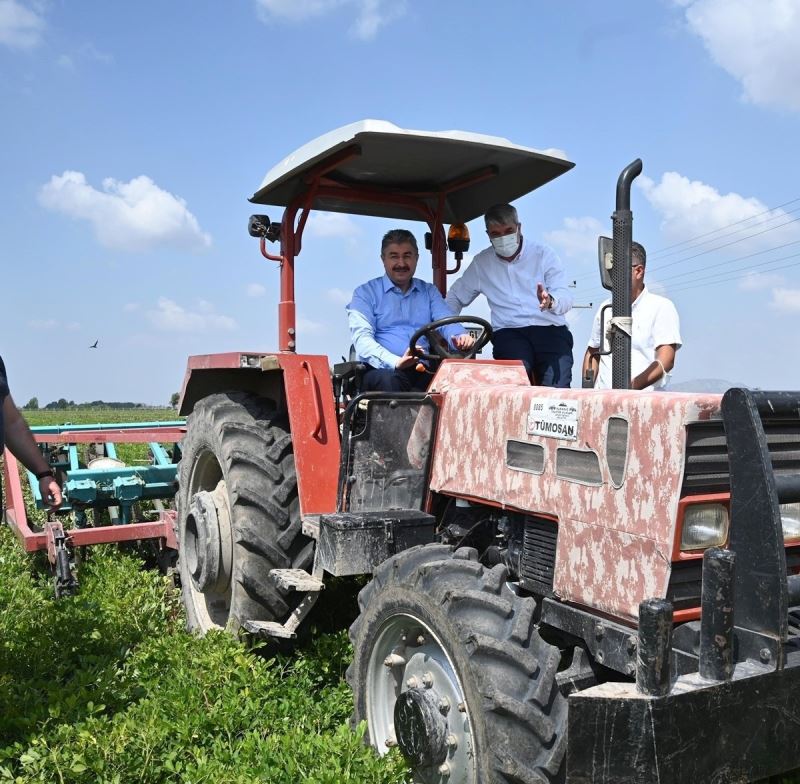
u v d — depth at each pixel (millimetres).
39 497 6934
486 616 2787
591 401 2863
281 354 4473
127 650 4531
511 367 3855
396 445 3789
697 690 2240
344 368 4496
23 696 3859
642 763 2203
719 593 2270
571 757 2293
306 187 4590
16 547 6824
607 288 3623
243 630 4348
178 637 4504
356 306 4586
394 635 3240
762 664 2307
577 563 2852
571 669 2871
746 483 2332
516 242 4941
